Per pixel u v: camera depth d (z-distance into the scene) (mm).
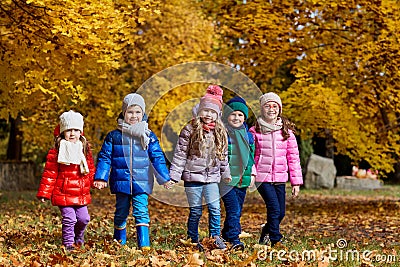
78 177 6578
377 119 14414
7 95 11844
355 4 11695
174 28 17516
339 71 12922
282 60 13242
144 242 6469
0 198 16188
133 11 10078
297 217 12180
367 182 25422
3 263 5488
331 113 12750
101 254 5902
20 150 24906
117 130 6633
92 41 9117
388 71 11789
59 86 10156
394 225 10242
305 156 27703
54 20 8812
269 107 7102
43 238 7430
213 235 6617
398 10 11281
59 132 6559
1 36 10719
